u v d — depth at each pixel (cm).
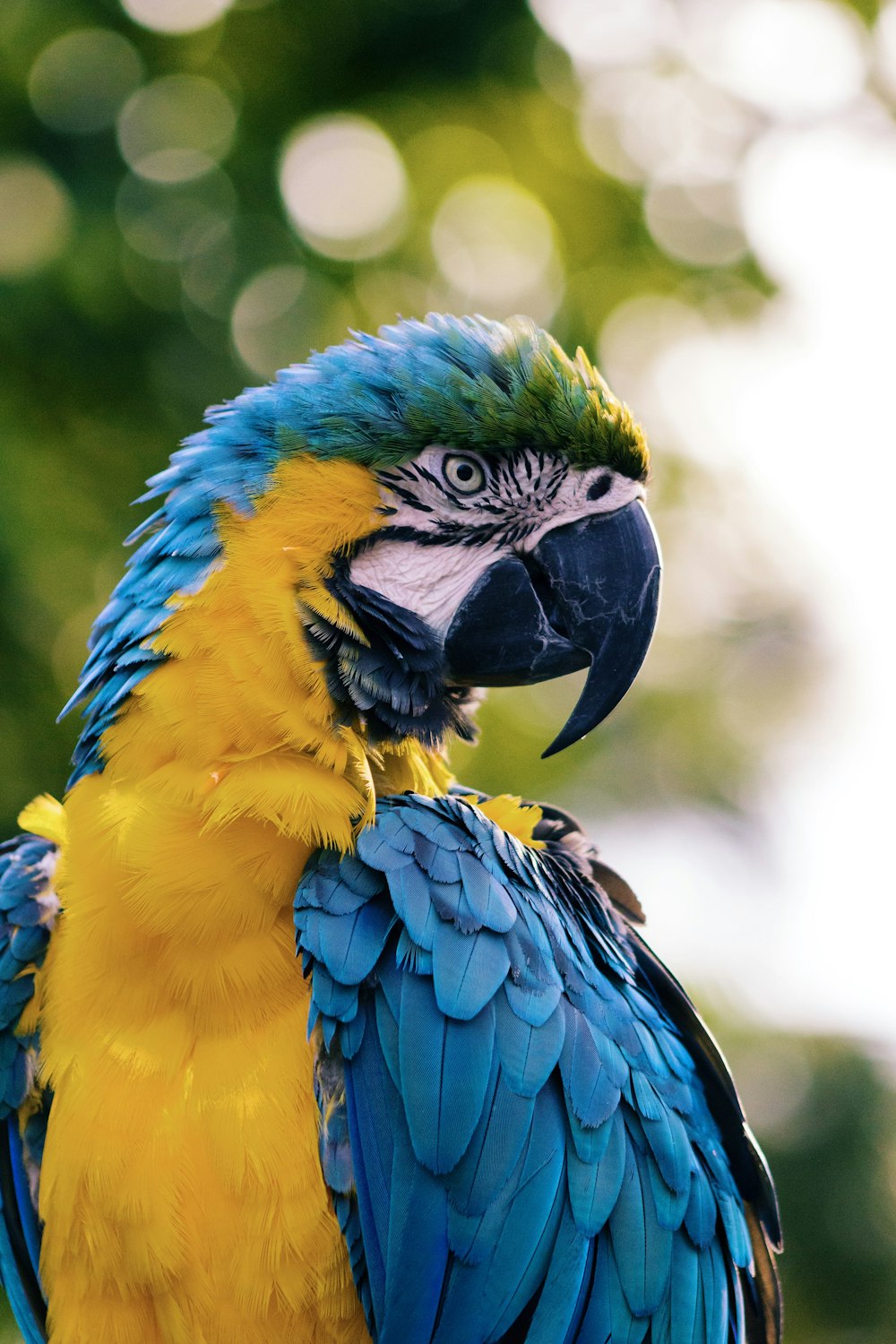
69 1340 405
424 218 1233
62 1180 395
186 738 410
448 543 463
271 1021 396
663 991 490
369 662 435
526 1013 397
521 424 462
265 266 1105
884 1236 1127
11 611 947
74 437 1069
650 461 495
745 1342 486
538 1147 391
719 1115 477
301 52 1247
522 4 1247
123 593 447
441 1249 383
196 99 1185
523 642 471
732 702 1442
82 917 407
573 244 1285
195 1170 383
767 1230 479
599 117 1306
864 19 1337
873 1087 1165
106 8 1157
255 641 415
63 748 998
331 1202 389
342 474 443
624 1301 402
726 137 1327
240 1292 383
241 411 453
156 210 1099
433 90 1278
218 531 430
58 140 1119
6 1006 430
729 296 1301
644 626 479
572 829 523
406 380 455
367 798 418
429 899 402
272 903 401
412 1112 383
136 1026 395
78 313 1045
